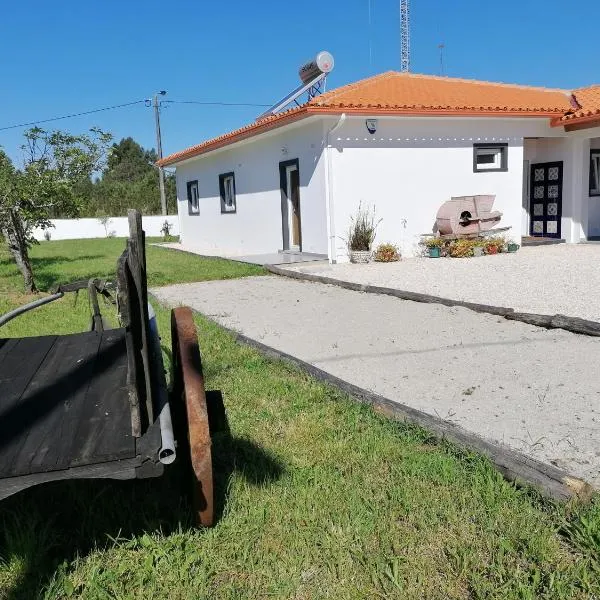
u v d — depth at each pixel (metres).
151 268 14.14
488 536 2.62
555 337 5.85
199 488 2.53
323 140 12.38
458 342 5.88
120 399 2.66
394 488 3.03
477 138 13.96
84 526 2.79
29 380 2.91
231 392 4.64
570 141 14.89
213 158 18.91
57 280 12.54
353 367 5.25
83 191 13.31
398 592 2.31
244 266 13.40
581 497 2.76
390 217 13.25
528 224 16.41
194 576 2.46
